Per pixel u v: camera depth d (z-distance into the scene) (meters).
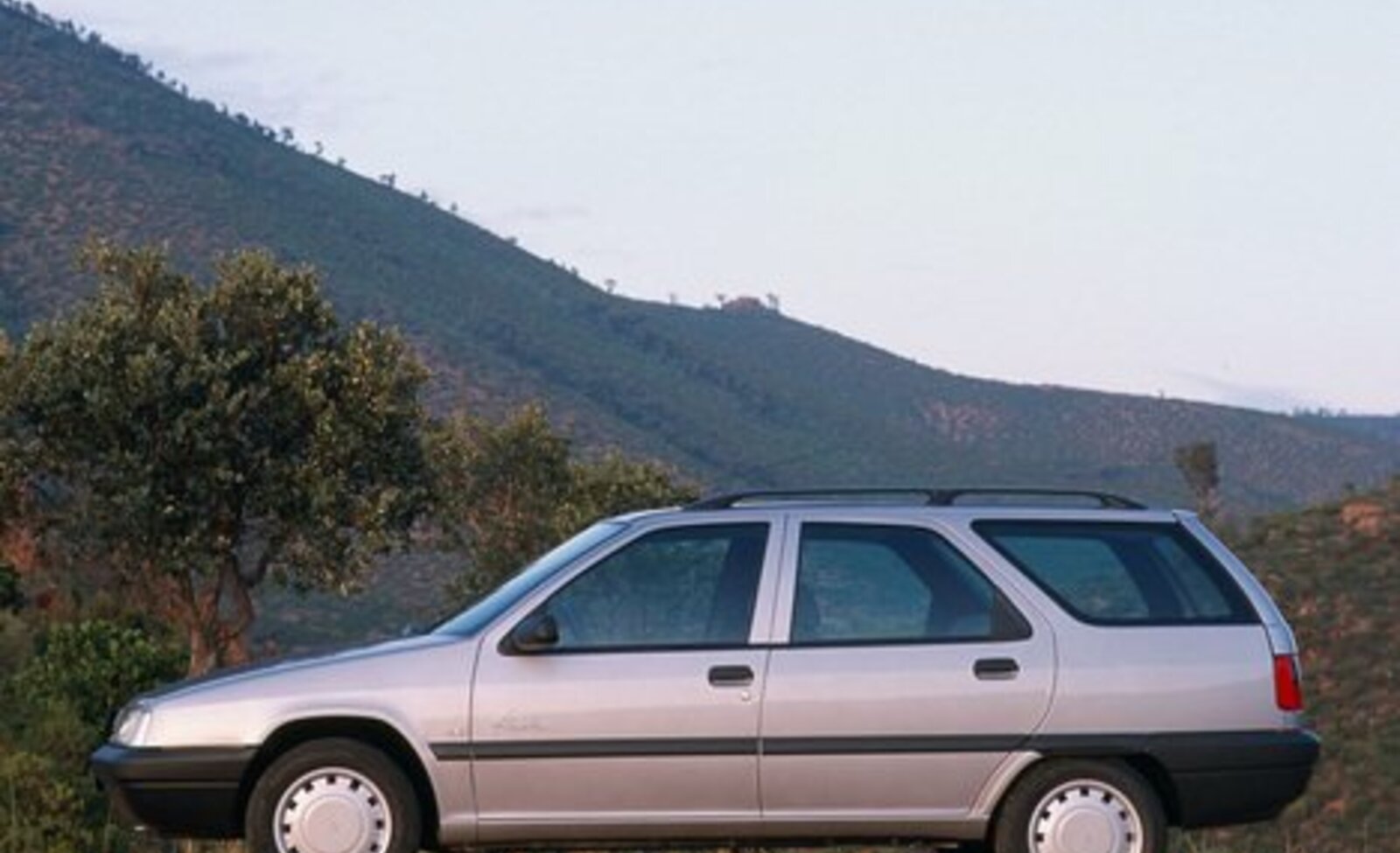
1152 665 12.15
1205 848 15.36
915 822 12.02
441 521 50.81
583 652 11.98
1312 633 71.81
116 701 27.81
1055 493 12.75
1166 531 12.51
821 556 12.24
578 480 71.50
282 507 40.25
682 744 11.88
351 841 11.83
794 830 11.98
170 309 40.53
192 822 11.85
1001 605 12.19
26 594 40.28
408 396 42.00
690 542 12.26
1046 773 12.09
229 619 41.00
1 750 20.38
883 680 12.01
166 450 39.78
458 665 11.93
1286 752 12.19
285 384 40.72
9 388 40.03
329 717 11.84
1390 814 53.16
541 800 11.87
